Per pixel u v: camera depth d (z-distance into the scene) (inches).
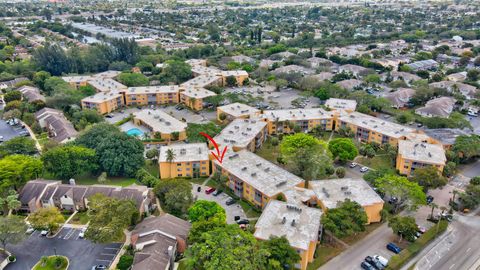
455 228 5802.2
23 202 6092.5
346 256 5216.5
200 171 7283.5
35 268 4977.9
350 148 7613.2
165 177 7273.6
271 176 6540.4
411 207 5836.6
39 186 6309.1
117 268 4877.0
